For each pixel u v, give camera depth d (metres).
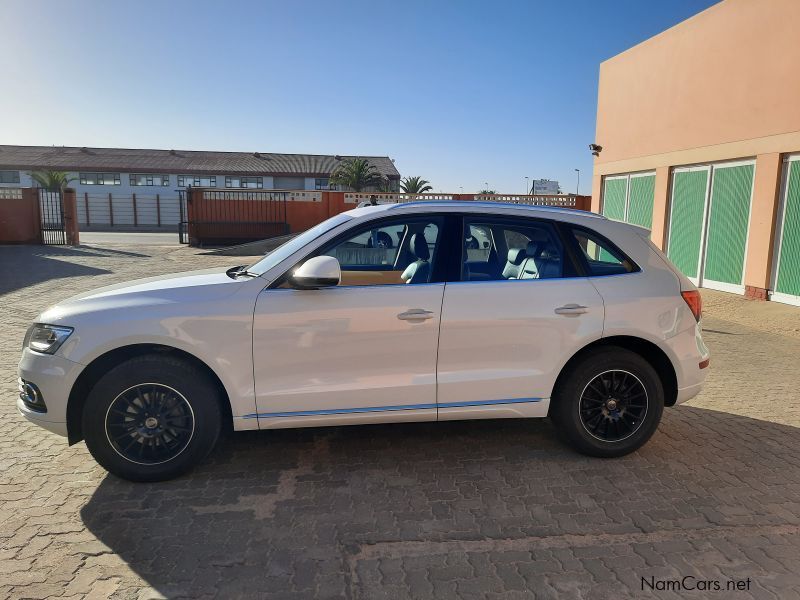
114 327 3.46
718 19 11.07
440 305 3.72
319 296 3.63
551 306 3.83
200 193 23.12
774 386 5.82
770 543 3.08
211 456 4.05
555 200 20.67
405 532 3.16
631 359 3.93
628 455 4.12
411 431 4.52
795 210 9.51
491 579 2.77
